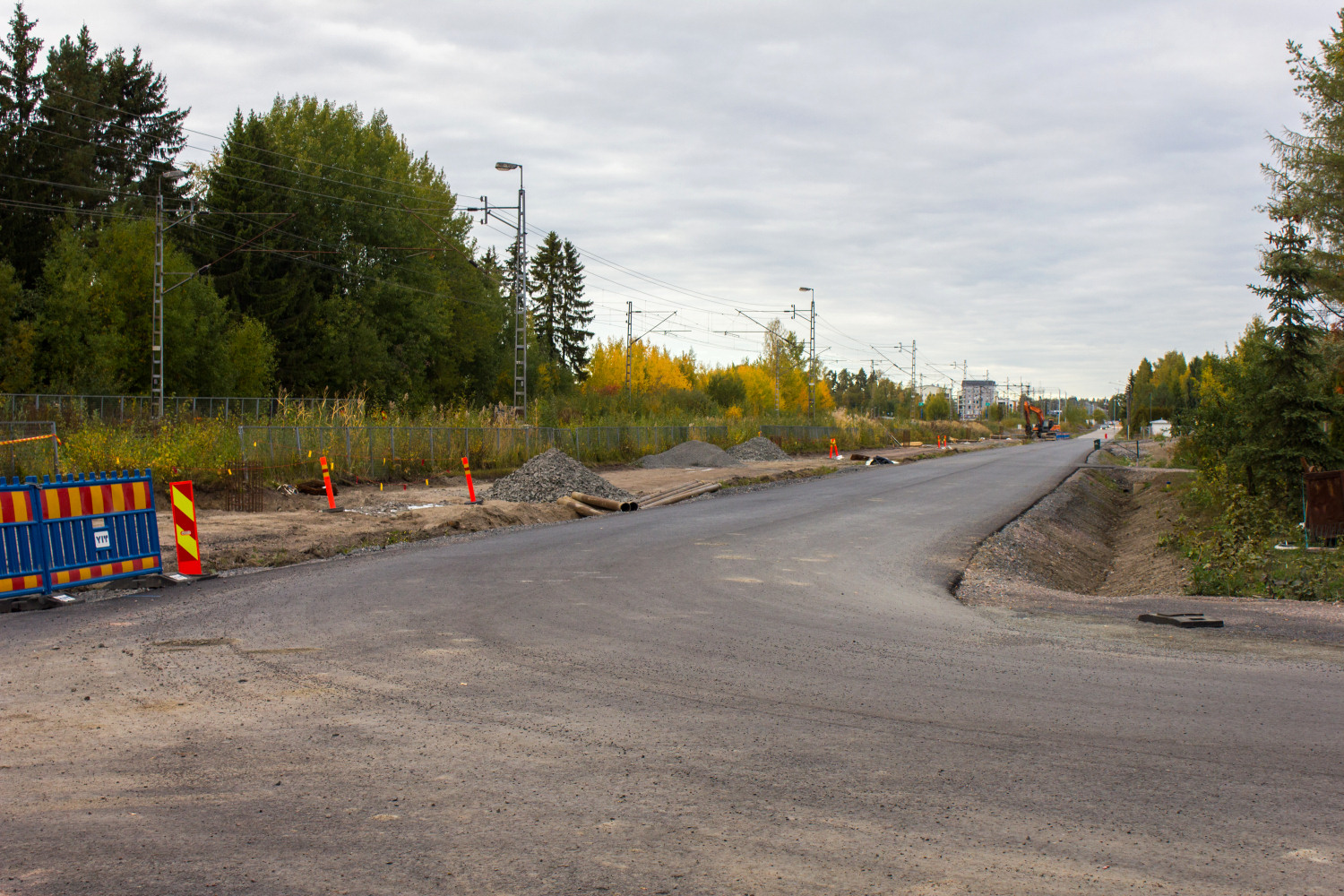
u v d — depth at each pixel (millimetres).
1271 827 4012
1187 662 7340
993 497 26078
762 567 12883
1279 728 5504
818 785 4520
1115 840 3875
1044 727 5539
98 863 3617
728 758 4922
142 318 42531
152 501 11484
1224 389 24156
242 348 47219
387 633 8172
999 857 3699
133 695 6125
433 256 65625
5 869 3559
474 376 70812
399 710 5820
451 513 19391
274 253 52125
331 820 4059
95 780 4547
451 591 10492
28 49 53094
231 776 4617
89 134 55875
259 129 53188
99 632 8281
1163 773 4699
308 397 51938
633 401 65812
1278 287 19844
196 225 51000
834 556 14305
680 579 11688
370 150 61562
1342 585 11727
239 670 6824
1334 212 21703
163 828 3965
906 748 5109
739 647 7797
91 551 10648
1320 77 21547
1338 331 23266
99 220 50750
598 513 23031
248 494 21234
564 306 97500
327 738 5227
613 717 5691
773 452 51812
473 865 3605
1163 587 14211
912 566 13445
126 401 37312
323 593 10352
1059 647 7957
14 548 9789
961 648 7891
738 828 3982
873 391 126625
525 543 15570
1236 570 12805
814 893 3371
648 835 3902
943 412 117250
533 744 5156
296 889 3398
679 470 40750
